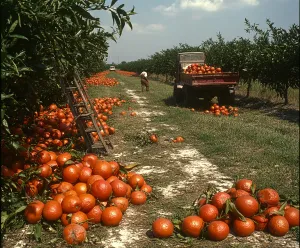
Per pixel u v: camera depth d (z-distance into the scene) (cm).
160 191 663
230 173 770
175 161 871
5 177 529
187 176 756
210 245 466
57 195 524
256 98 2202
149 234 497
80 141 965
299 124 1421
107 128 1134
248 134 1115
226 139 1063
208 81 1761
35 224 504
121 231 505
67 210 501
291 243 475
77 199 503
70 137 974
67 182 571
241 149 948
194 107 1877
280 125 1370
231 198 519
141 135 1079
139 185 618
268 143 1020
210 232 477
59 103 1431
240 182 560
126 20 536
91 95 2350
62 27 580
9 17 483
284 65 1806
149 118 1506
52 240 464
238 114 1672
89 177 575
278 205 520
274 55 1836
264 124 1388
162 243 470
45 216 495
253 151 938
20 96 627
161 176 754
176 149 991
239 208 501
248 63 2100
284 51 1791
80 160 631
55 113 1142
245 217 500
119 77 5853
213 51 2625
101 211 521
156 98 2369
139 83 4147
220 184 707
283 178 730
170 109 1738
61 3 513
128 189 591
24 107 685
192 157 908
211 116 1530
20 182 552
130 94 2680
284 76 1853
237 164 832
